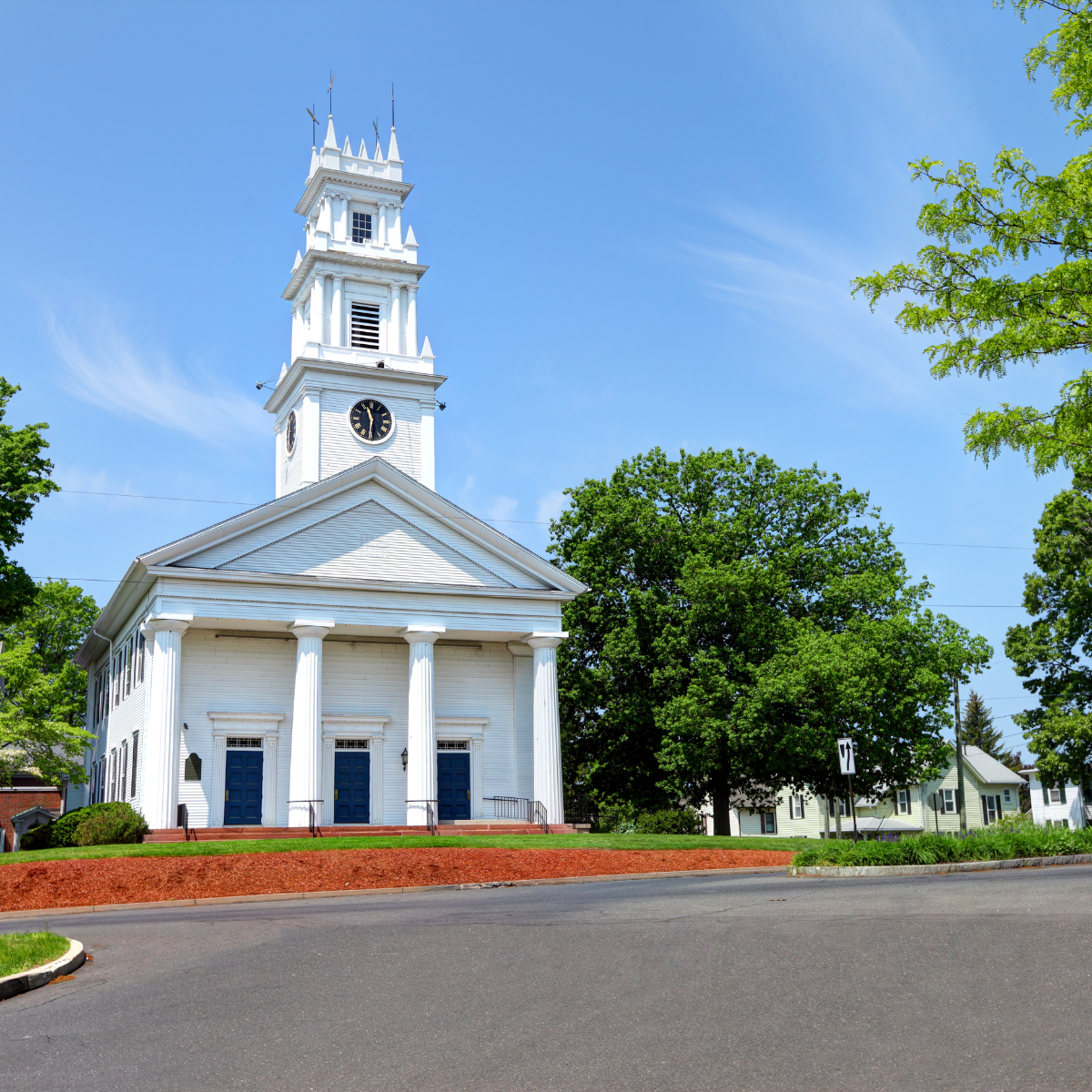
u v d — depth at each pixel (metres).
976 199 15.91
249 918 17.61
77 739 40.53
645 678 44.31
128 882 24.36
